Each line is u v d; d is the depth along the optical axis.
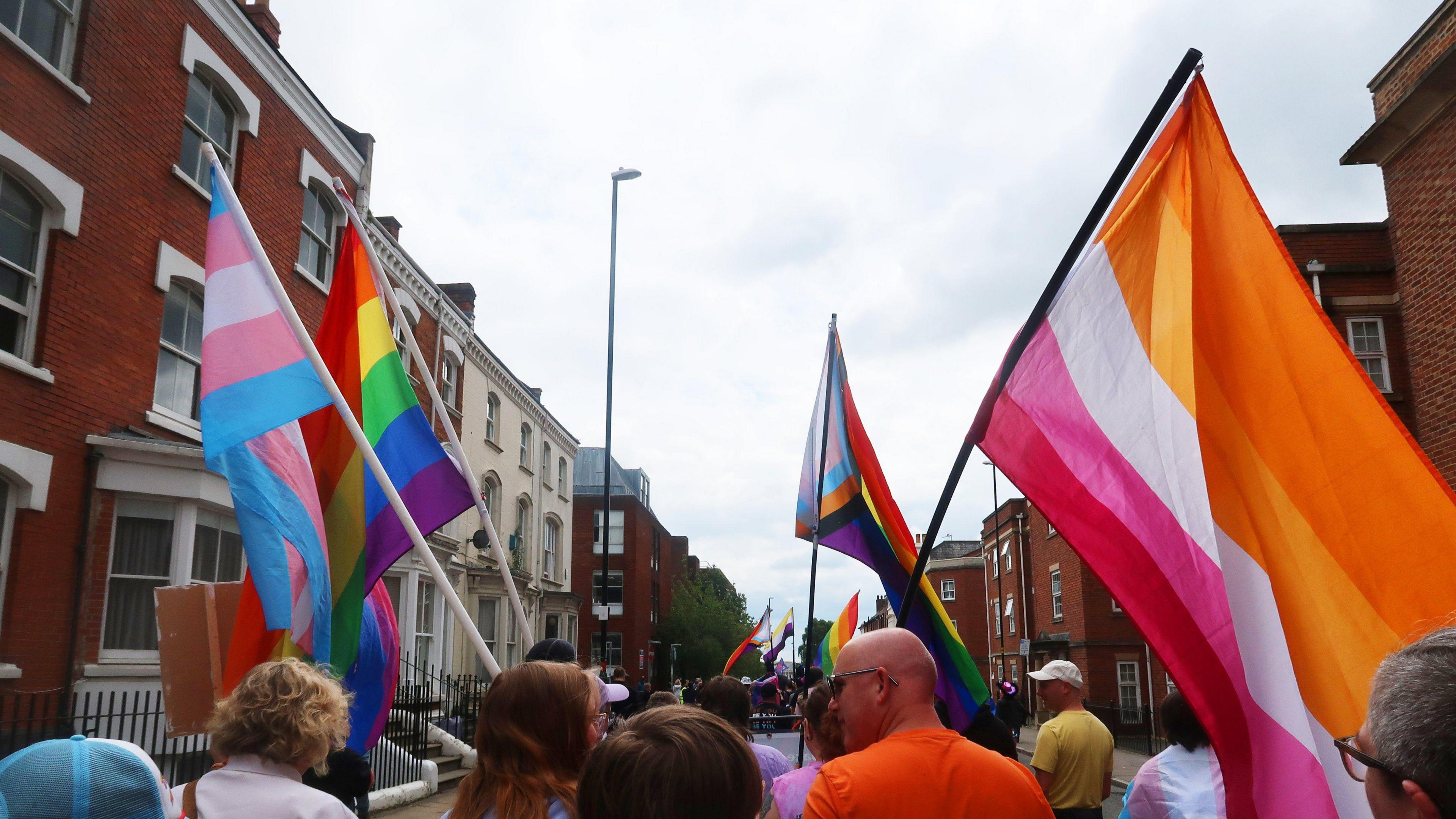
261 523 4.42
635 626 54.00
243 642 4.63
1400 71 15.16
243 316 4.77
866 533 6.52
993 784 2.51
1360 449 3.04
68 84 10.74
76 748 2.18
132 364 11.59
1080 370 3.67
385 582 18.38
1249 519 3.13
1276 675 2.94
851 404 6.77
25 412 10.03
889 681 2.79
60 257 10.62
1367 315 19.22
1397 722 1.29
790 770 4.42
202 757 10.22
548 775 2.42
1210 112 3.55
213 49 13.27
